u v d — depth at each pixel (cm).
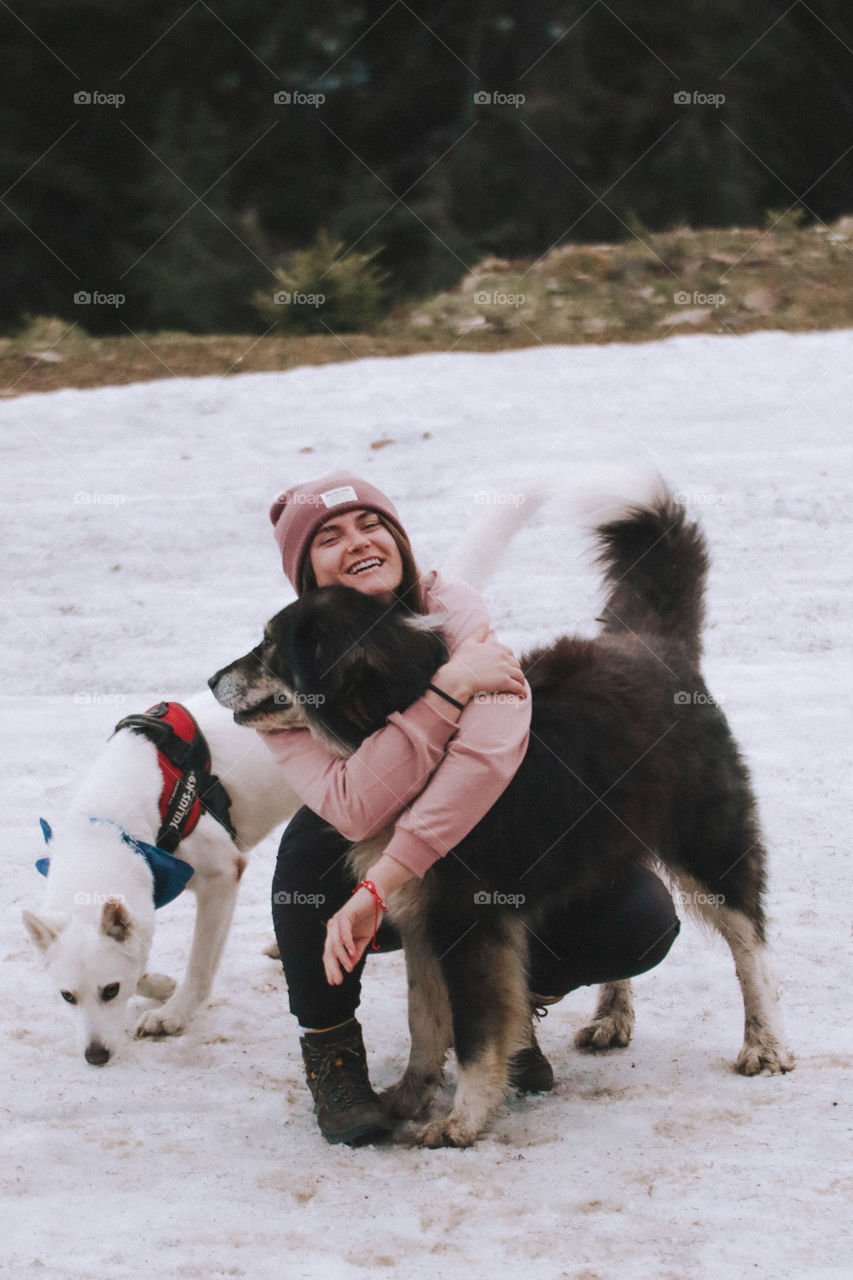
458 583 315
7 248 2042
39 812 501
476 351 1148
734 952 326
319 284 1309
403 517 793
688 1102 299
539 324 1203
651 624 354
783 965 364
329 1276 236
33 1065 336
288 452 927
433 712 279
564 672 314
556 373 1048
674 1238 244
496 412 970
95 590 754
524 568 730
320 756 294
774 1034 318
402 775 279
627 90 2052
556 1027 358
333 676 281
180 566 778
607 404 976
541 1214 255
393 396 1022
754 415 934
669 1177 266
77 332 1293
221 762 381
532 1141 287
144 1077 329
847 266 1270
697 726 324
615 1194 261
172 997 367
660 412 955
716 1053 328
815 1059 315
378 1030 353
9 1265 241
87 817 357
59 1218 258
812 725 536
